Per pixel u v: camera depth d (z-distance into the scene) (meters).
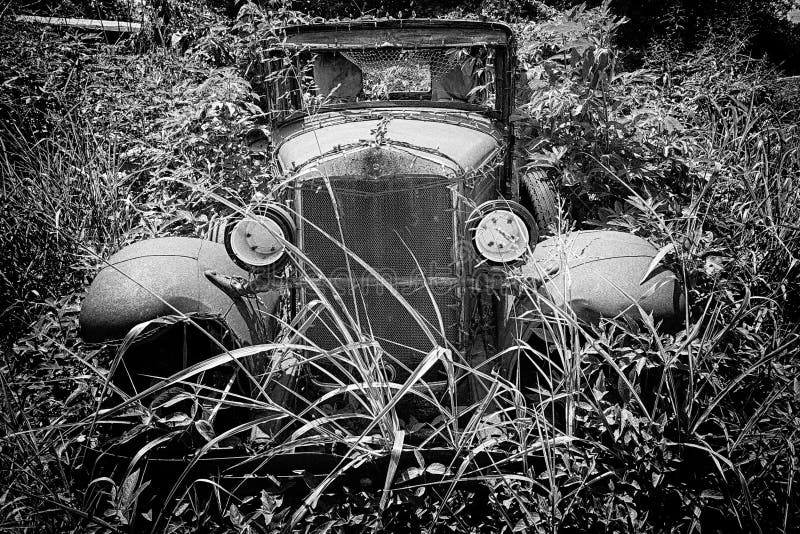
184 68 6.11
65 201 4.34
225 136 4.86
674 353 2.76
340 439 2.60
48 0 7.68
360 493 2.66
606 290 2.89
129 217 4.38
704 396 2.95
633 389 2.69
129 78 5.91
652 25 12.83
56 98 5.45
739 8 13.52
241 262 3.07
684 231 3.73
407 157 3.03
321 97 4.34
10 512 2.60
